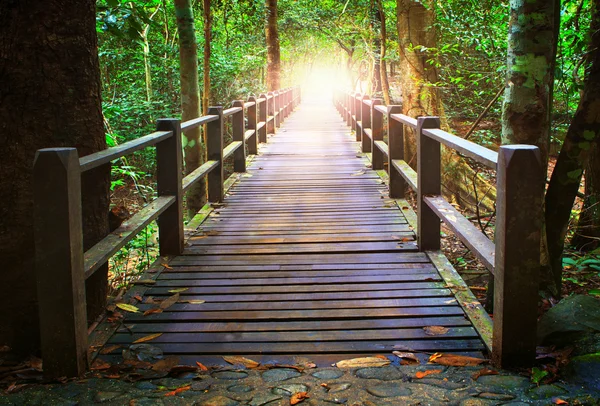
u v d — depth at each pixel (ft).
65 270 8.74
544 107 12.16
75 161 8.82
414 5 29.01
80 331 9.09
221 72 49.26
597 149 20.12
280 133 43.39
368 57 65.05
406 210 19.38
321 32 65.62
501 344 8.96
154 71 46.91
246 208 20.58
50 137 10.41
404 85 29.94
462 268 18.42
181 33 24.85
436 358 9.66
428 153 14.97
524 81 12.09
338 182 24.59
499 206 8.90
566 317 10.05
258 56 65.62
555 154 39.14
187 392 8.34
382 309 11.79
